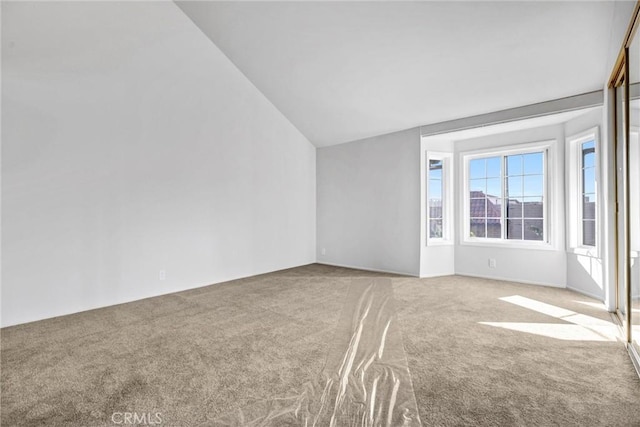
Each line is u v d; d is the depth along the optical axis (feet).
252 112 17.30
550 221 14.55
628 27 7.56
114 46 12.01
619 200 10.37
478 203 16.96
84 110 11.30
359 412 5.45
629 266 8.29
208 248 15.24
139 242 12.81
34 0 10.19
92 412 5.60
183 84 14.25
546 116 13.11
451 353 7.74
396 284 14.92
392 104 15.12
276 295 13.23
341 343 8.40
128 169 12.49
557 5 8.84
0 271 9.66
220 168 15.79
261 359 7.52
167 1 13.53
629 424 5.17
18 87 9.94
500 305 11.60
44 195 10.47
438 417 5.33
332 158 20.59
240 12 13.00
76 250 11.16
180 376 6.78
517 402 5.76
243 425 5.17
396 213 17.52
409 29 11.01
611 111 10.57
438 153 16.96
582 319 10.08
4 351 8.05
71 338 8.85
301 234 20.39
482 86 12.51
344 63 13.60
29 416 5.51
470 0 9.41
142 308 11.55
